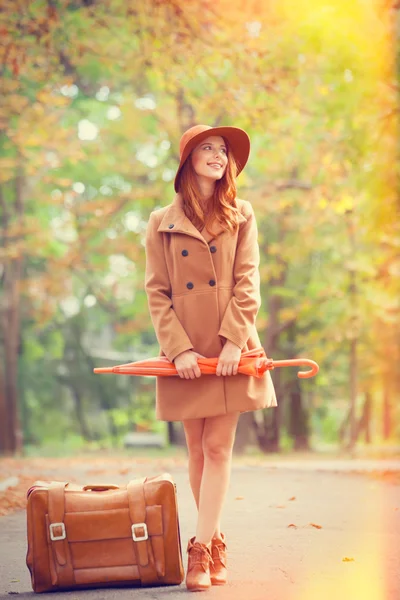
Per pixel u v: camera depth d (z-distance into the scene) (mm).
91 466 13367
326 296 23094
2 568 5043
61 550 4379
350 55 11914
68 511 4418
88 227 22578
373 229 14133
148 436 36000
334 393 31859
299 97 15297
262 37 13336
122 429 38062
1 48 12812
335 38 11883
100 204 22266
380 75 12211
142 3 12320
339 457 20219
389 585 4379
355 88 12383
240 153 4773
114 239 22797
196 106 15078
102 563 4398
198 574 4312
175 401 4535
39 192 25984
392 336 26516
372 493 8703
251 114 14492
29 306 31969
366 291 22203
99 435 37469
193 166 4676
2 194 26000
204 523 4426
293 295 24078
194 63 13102
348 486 9461
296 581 4480
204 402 4488
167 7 12344
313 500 8086
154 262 4684
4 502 7746
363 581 4477
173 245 4613
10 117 18141
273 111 14734
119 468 12469
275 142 18500
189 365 4418
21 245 23469
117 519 4422
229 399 4492
